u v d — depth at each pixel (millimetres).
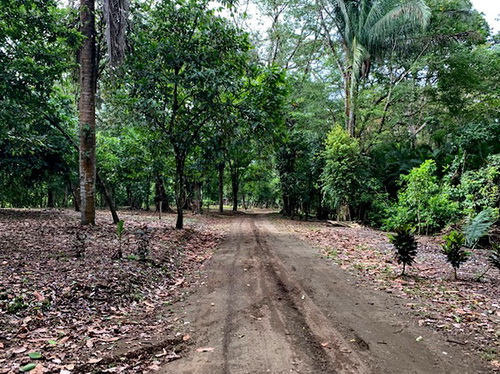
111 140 18516
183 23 9758
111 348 3094
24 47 7016
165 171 15117
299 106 20094
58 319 3584
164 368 2775
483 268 6598
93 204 9711
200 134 11273
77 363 2787
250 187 36188
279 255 7762
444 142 17875
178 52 9438
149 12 9914
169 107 10602
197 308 4250
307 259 7297
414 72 17109
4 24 6812
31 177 14492
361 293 4883
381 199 15602
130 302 4348
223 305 4355
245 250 8445
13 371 2576
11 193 17859
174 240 8641
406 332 3531
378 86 18266
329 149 16062
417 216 12445
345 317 3949
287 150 19766
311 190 20344
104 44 9508
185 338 3346
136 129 11086
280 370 2744
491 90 16984
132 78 9562
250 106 9680
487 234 9289
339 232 12594
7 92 7137
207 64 9461
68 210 17609
